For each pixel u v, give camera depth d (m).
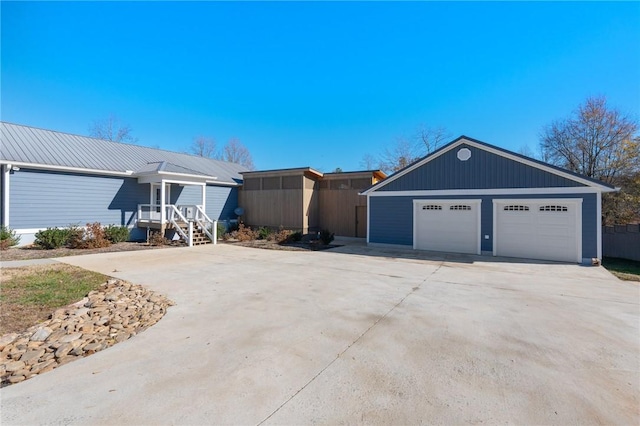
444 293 6.73
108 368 3.36
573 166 23.34
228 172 22.41
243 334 4.33
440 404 2.73
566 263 10.84
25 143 13.80
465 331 4.53
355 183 18.33
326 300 6.07
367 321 4.91
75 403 2.70
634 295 6.72
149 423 2.44
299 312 5.30
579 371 3.38
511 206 12.02
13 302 5.41
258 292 6.61
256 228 20.05
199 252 12.69
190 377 3.16
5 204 11.97
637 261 12.27
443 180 13.30
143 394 2.85
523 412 2.63
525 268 9.94
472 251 12.70
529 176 11.66
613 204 19.77
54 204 13.34
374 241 14.91
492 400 2.80
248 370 3.32
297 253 12.77
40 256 10.88
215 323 4.75
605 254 13.73
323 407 2.67
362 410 2.63
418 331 4.51
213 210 19.91
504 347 3.98
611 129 21.59
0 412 2.57
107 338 4.14
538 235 11.53
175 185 18.02
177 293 6.46
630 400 2.83
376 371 3.32
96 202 14.73
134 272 8.53
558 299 6.35
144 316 4.97
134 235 16.09
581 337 4.34
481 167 12.53
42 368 3.33
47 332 4.14
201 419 2.49
